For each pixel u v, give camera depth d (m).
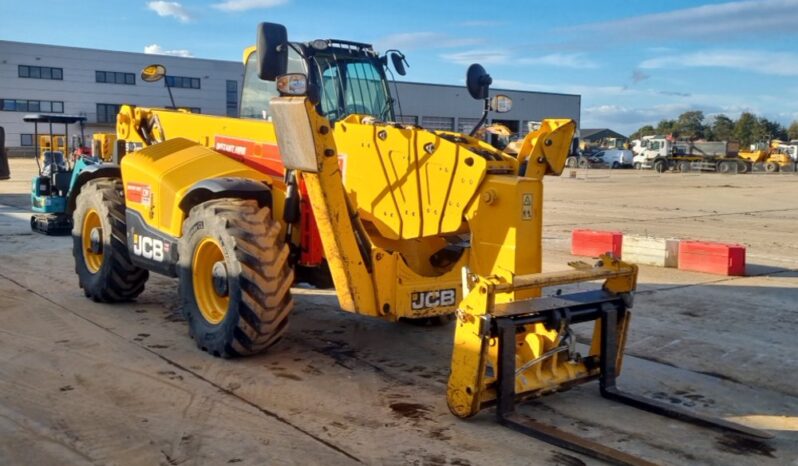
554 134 5.49
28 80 50.78
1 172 12.01
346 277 5.26
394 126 5.69
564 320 4.77
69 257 10.31
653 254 10.99
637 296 8.64
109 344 6.17
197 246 5.89
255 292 5.50
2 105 50.25
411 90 42.91
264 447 4.23
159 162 6.71
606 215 18.70
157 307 7.53
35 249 10.98
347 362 5.89
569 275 4.73
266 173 6.48
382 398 5.08
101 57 52.72
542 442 4.38
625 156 52.91
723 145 48.25
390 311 5.41
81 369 5.51
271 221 5.73
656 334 6.97
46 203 12.55
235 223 5.59
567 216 18.39
